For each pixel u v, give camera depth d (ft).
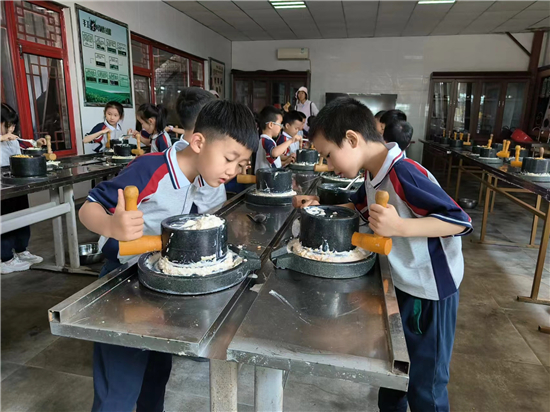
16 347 6.04
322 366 1.99
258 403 2.80
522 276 9.23
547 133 23.53
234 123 3.00
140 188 3.22
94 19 15.90
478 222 14.05
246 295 2.87
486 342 6.46
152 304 2.51
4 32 12.60
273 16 22.89
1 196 6.37
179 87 23.52
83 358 5.82
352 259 3.06
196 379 5.40
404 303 3.60
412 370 3.59
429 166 26.89
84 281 8.50
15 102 13.12
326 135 3.26
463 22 23.47
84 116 15.79
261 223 4.55
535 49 25.73
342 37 28.22
